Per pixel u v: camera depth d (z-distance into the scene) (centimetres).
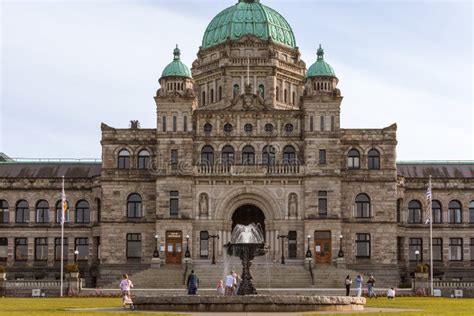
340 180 10444
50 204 11331
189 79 10675
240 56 11669
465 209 11331
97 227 11062
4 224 11275
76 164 11788
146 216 10706
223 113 10700
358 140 10788
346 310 5531
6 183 11356
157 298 5562
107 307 6125
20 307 6116
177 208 10419
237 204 10500
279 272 9738
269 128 10706
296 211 10438
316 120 10500
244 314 5019
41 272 11200
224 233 10419
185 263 10031
